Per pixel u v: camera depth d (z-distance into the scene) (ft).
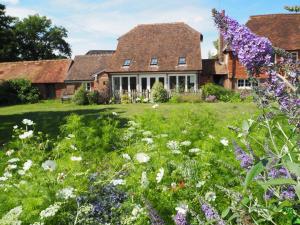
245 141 9.34
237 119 26.55
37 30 242.37
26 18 242.37
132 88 123.54
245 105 69.92
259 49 7.66
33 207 12.93
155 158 17.90
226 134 22.09
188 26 128.67
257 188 11.25
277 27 118.21
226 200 14.02
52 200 13.58
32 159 19.29
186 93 105.70
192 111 27.25
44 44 246.88
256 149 16.97
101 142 23.20
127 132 25.21
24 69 154.10
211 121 25.96
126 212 13.62
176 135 22.93
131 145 23.09
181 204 12.65
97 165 20.03
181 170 15.93
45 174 15.55
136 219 13.14
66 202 13.58
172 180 16.16
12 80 134.51
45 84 146.92
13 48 219.82
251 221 8.53
